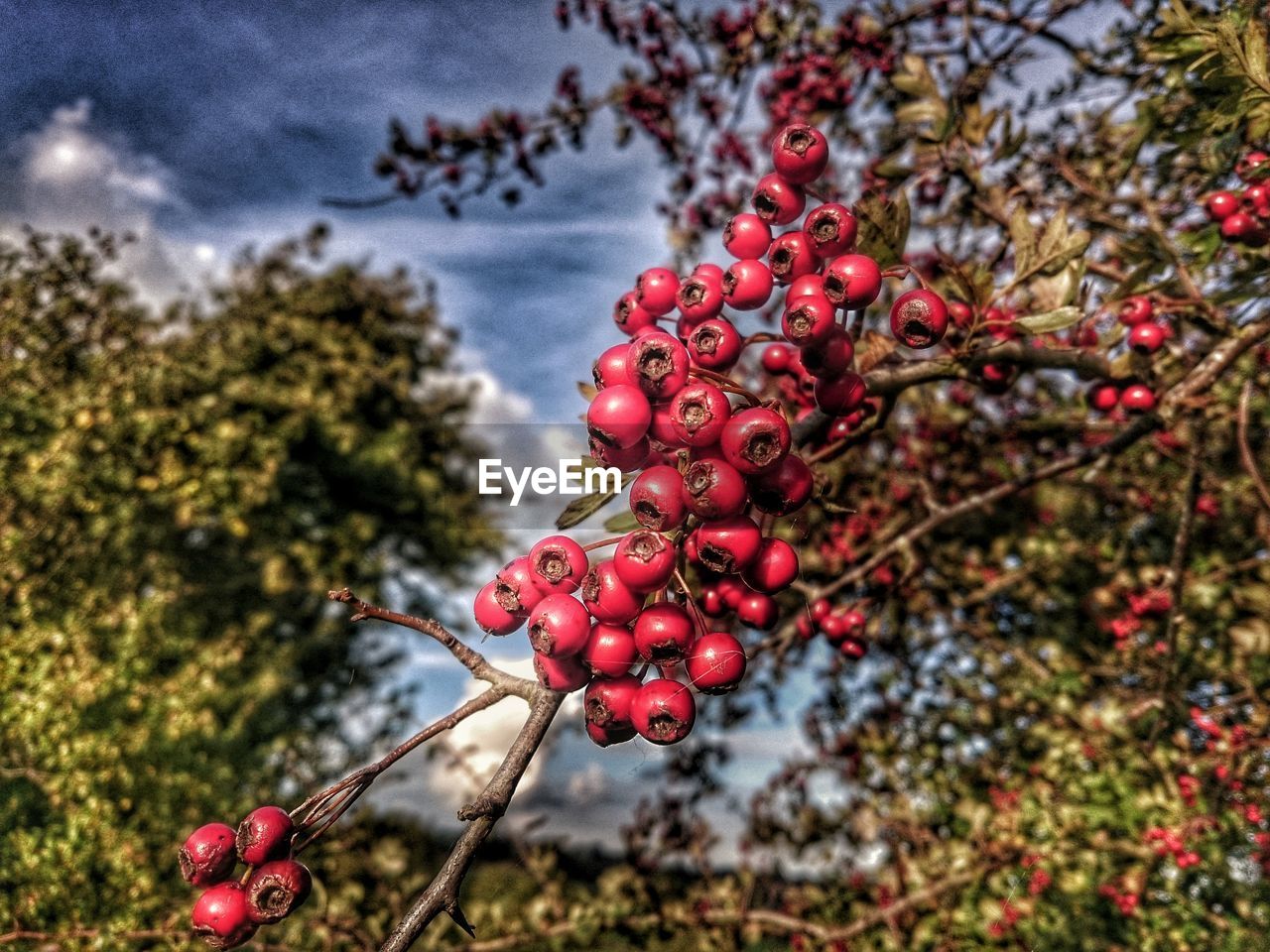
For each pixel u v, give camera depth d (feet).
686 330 3.96
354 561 26.63
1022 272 5.00
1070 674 10.34
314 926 10.44
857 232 3.91
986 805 10.20
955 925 9.62
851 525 10.70
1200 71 5.63
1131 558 10.61
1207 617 9.50
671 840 12.27
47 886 9.50
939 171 7.68
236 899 3.23
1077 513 11.69
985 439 11.20
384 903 11.78
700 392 3.22
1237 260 6.84
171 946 9.64
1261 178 5.60
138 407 17.07
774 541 3.44
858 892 11.31
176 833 12.16
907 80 7.49
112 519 16.29
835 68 10.05
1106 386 6.38
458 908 2.71
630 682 3.29
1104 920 9.19
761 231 3.98
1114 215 8.94
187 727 12.76
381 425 29.48
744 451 3.16
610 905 11.19
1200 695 9.28
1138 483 10.48
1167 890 8.59
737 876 11.80
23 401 15.53
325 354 26.73
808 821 12.43
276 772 17.47
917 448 11.10
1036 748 10.75
